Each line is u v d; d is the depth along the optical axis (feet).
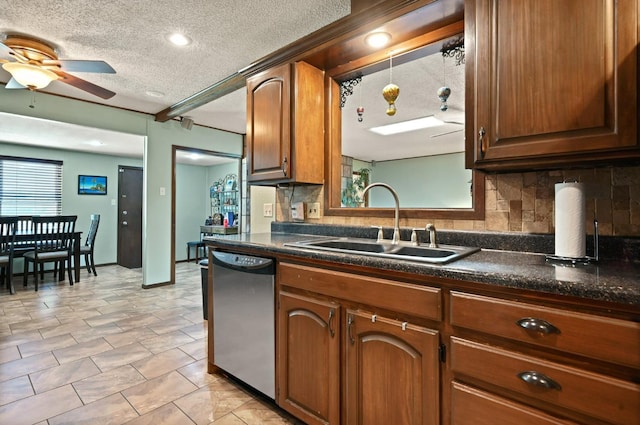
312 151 6.98
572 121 3.52
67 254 14.66
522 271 3.27
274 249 5.29
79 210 18.83
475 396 3.31
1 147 16.30
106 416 5.38
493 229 5.02
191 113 13.83
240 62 9.13
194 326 9.61
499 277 3.14
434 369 3.61
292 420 5.32
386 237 6.12
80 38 7.82
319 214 7.42
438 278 3.57
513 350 3.12
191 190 23.22
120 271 18.31
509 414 3.10
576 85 3.50
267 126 7.11
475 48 4.16
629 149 3.24
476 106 4.15
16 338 8.61
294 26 7.41
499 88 3.97
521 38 3.82
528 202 4.75
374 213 6.49
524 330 3.02
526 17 3.79
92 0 6.38
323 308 4.63
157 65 9.32
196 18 7.08
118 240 20.06
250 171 7.51
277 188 8.32
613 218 4.09
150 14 6.89
